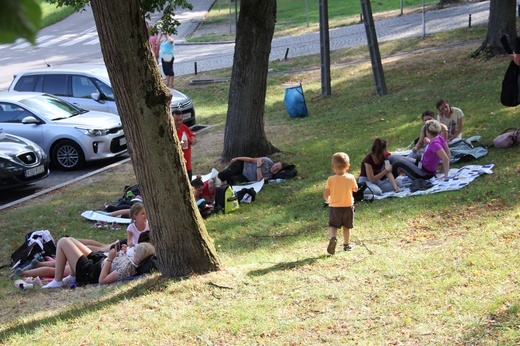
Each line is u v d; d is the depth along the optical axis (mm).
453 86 18719
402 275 6660
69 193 13375
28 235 9602
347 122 17172
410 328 5371
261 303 6359
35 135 15773
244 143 14398
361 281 6680
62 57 35781
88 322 6328
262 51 14148
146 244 8180
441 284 6207
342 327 5590
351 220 7762
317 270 7238
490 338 4910
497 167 10617
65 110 16609
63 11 50719
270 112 20781
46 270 8922
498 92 16422
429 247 7578
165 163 7020
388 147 13711
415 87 20094
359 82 22500
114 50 6570
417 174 10586
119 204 11883
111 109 17797
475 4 35156
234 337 5648
